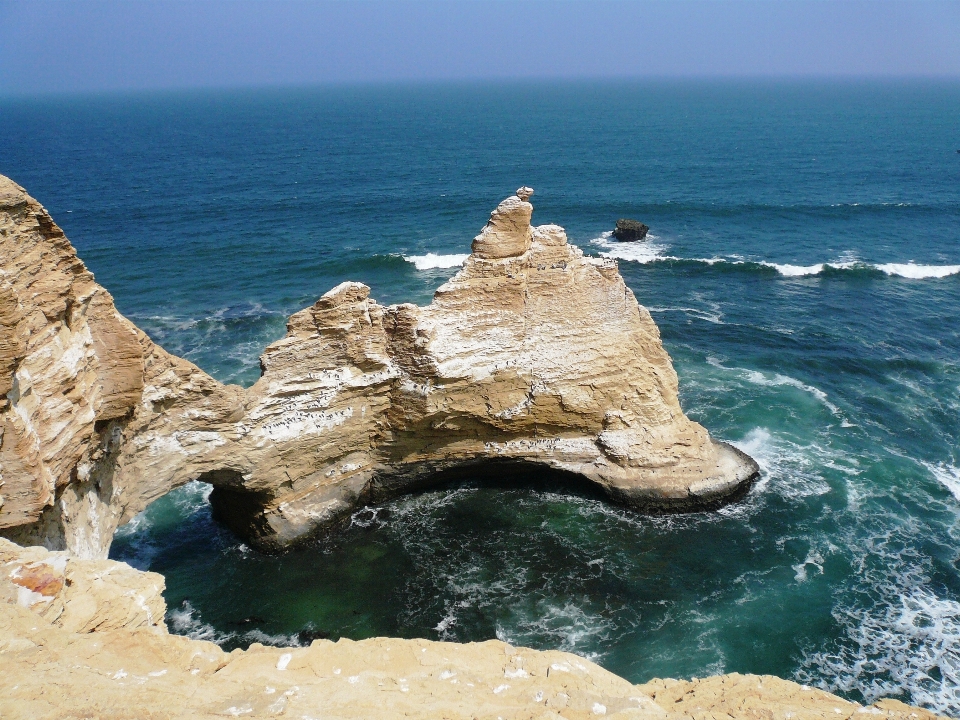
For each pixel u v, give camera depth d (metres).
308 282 65.00
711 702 16.92
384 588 29.42
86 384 20.94
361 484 33.00
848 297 61.12
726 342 52.09
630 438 33.81
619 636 26.94
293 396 29.20
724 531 32.41
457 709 13.45
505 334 31.91
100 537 23.19
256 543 31.50
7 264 18.41
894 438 39.53
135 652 14.15
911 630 27.02
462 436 33.12
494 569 30.33
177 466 26.72
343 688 14.15
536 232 31.80
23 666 12.42
